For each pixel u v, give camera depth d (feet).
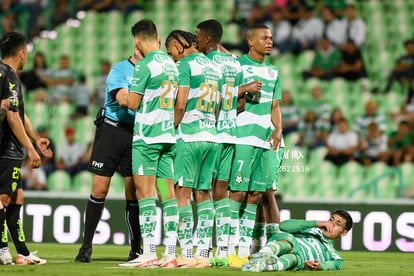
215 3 215.72
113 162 87.66
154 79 80.18
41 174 169.99
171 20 216.54
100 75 208.03
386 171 176.04
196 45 86.02
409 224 129.70
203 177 85.15
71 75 200.34
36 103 194.80
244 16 210.79
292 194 176.65
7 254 81.05
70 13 218.18
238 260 89.51
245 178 89.15
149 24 82.43
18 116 80.43
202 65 84.17
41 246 124.06
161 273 73.10
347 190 176.04
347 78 198.08
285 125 183.42
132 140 86.28
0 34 213.46
